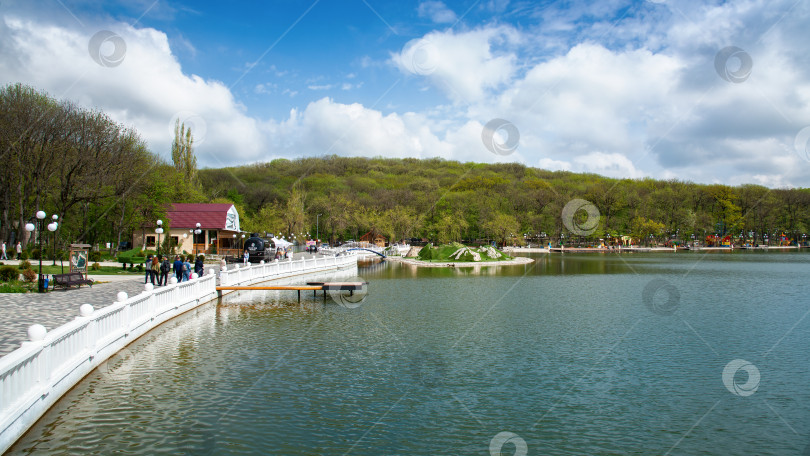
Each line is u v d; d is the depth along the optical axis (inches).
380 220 3690.9
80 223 1929.1
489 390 459.5
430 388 459.8
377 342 639.1
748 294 1248.2
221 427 354.6
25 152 1552.7
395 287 1362.0
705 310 962.1
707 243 4234.7
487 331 726.5
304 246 3459.6
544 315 879.1
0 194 1680.6
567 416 400.8
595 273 1900.8
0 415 276.5
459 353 592.7
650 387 477.1
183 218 2191.2
